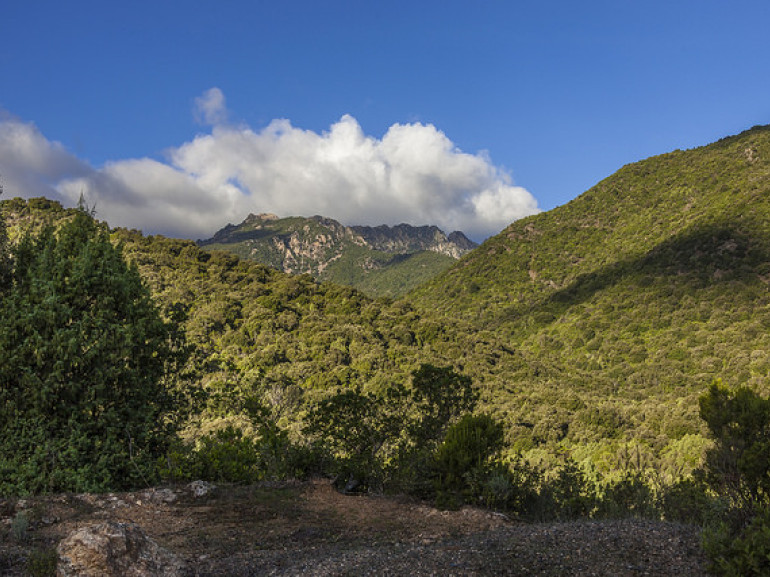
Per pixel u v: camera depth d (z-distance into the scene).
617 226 161.50
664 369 77.06
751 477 6.64
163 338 11.38
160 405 11.41
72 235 11.20
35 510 6.78
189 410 12.33
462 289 155.88
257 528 7.25
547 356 98.12
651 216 153.12
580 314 113.94
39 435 8.42
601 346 95.69
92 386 9.23
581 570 4.79
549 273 149.25
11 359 8.61
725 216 122.25
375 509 8.68
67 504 7.45
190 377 12.40
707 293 98.62
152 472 9.38
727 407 7.77
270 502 8.70
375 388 47.50
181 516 7.64
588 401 58.50
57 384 8.88
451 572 4.91
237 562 5.71
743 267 102.12
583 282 131.62
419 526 7.62
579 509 9.41
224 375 43.66
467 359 71.69
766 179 129.88
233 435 11.31
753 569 4.38
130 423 9.71
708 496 7.56
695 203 145.50
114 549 4.89
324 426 11.73
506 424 47.56
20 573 4.75
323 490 9.96
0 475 7.83
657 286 109.69
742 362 67.25
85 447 8.84
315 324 66.19
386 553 5.79
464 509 8.64
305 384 49.78
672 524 6.24
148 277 67.25
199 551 6.12
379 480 10.38
